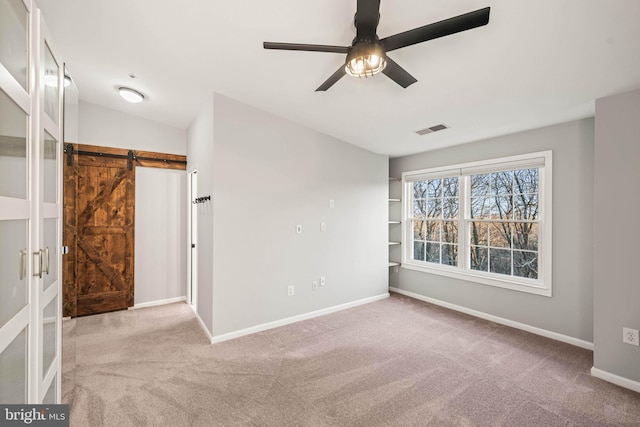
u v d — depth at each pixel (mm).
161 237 4043
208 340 2891
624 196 2158
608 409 1900
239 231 2994
